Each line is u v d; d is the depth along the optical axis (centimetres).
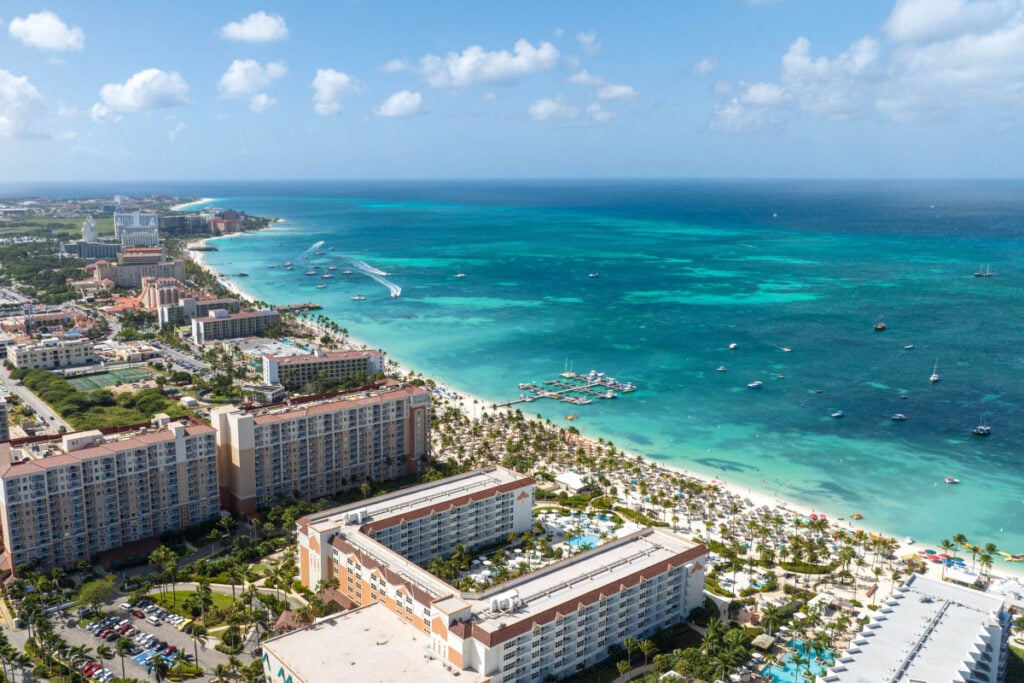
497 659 19388
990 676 19862
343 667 19088
